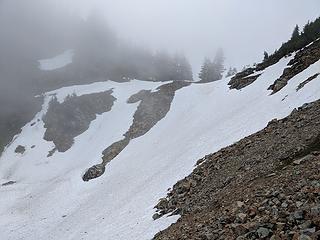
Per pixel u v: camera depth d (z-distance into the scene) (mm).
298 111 31578
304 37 59938
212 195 25047
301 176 18219
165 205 29484
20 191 60781
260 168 24094
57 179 61250
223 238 15828
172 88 81438
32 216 50031
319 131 24000
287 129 28672
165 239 20922
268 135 30125
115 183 48094
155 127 66812
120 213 34906
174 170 37781
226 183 25531
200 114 60156
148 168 46188
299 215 13875
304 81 40750
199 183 29438
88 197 49156
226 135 39344
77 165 64688
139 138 64750
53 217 47375
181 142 49344
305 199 15297
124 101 85812
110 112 83250
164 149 51406
